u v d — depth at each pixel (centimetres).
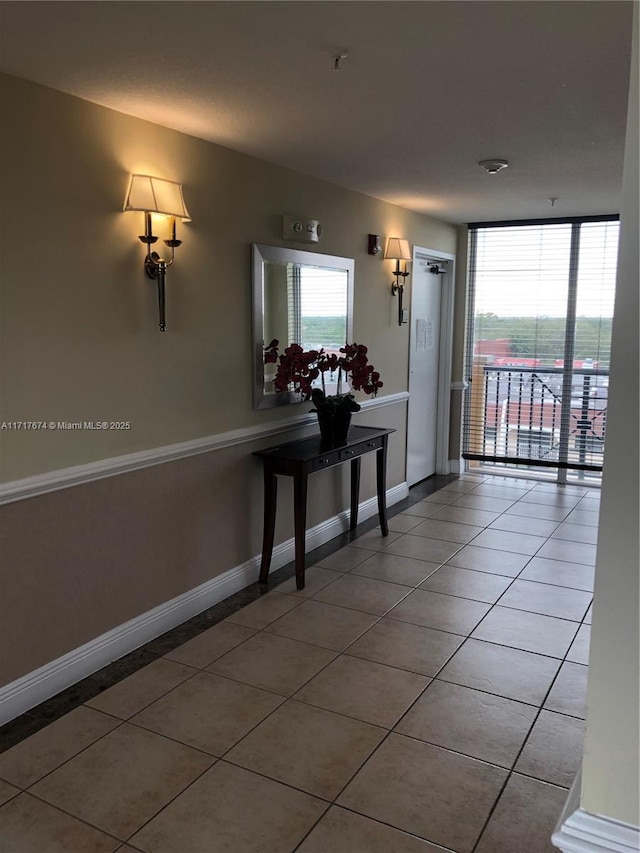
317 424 414
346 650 291
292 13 176
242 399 347
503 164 346
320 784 208
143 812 196
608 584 107
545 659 284
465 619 321
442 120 273
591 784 112
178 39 194
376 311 473
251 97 245
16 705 243
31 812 196
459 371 605
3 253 225
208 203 310
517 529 459
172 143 287
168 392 299
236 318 336
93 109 251
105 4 171
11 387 232
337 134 295
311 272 390
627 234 101
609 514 106
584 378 563
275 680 267
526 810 197
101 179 257
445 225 563
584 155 330
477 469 632
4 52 203
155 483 297
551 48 200
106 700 254
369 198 445
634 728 107
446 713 245
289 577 374
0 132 220
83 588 267
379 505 441
